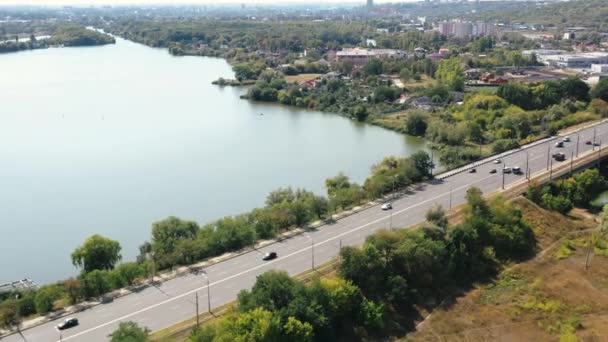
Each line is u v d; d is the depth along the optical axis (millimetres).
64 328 115250
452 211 171750
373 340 121625
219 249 149750
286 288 118688
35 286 147750
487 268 150375
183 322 116625
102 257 146250
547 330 124875
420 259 138250
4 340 111688
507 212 165875
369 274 132125
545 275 147500
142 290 130750
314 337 115688
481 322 128250
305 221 167500
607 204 177375
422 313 131875
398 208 176375
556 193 194625
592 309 132250
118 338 102375
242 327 106812
